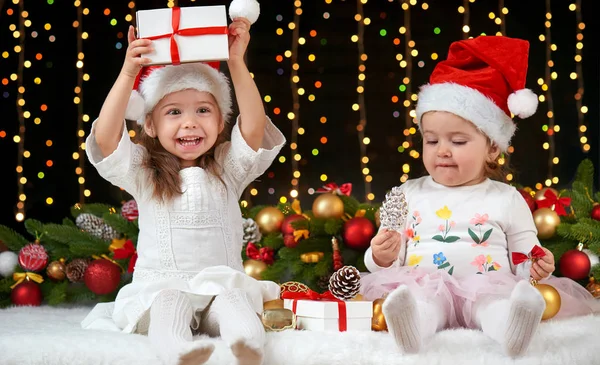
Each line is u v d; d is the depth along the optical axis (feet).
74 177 13.66
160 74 7.04
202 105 7.07
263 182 14.33
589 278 8.23
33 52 13.55
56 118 13.66
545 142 14.26
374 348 5.68
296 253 8.46
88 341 5.69
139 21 6.72
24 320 7.23
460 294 6.63
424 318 6.07
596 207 8.46
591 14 14.24
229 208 7.10
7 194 13.30
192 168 7.08
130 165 6.93
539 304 5.37
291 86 14.33
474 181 7.48
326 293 6.71
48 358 5.46
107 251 8.81
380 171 14.57
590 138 14.23
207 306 6.30
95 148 6.94
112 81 13.89
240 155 7.18
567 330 6.41
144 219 6.98
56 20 13.66
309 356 5.54
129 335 6.02
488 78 7.38
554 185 14.30
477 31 14.48
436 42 14.53
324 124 14.56
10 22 13.39
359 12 14.07
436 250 7.14
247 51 14.32
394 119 14.60
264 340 5.52
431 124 7.31
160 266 6.77
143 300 6.31
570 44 14.32
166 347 5.32
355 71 14.52
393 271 6.99
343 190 9.02
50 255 8.95
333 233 8.42
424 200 7.41
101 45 13.87
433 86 7.44
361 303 6.36
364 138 13.61
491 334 6.04
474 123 7.19
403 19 14.48
